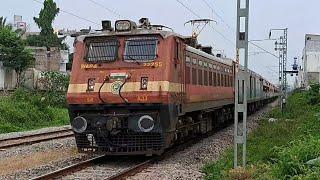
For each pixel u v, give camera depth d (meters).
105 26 14.49
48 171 12.16
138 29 14.17
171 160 14.06
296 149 10.62
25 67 47.38
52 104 37.03
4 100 30.53
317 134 15.74
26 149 16.83
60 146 17.77
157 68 13.48
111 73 13.66
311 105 36.94
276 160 10.98
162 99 13.12
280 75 51.84
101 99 13.51
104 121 13.41
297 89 76.25
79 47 14.35
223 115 25.02
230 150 15.18
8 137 21.05
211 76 20.11
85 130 13.61
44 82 41.44
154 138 13.47
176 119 14.16
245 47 10.89
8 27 49.31
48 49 64.88
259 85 44.06
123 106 13.40
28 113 29.41
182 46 14.95
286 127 21.05
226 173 10.67
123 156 14.98
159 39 13.86
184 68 15.16
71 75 14.12
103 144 13.68
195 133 18.98
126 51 13.88
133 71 13.56
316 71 66.00
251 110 39.62
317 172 8.74
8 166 12.95
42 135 22.06
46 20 73.25
